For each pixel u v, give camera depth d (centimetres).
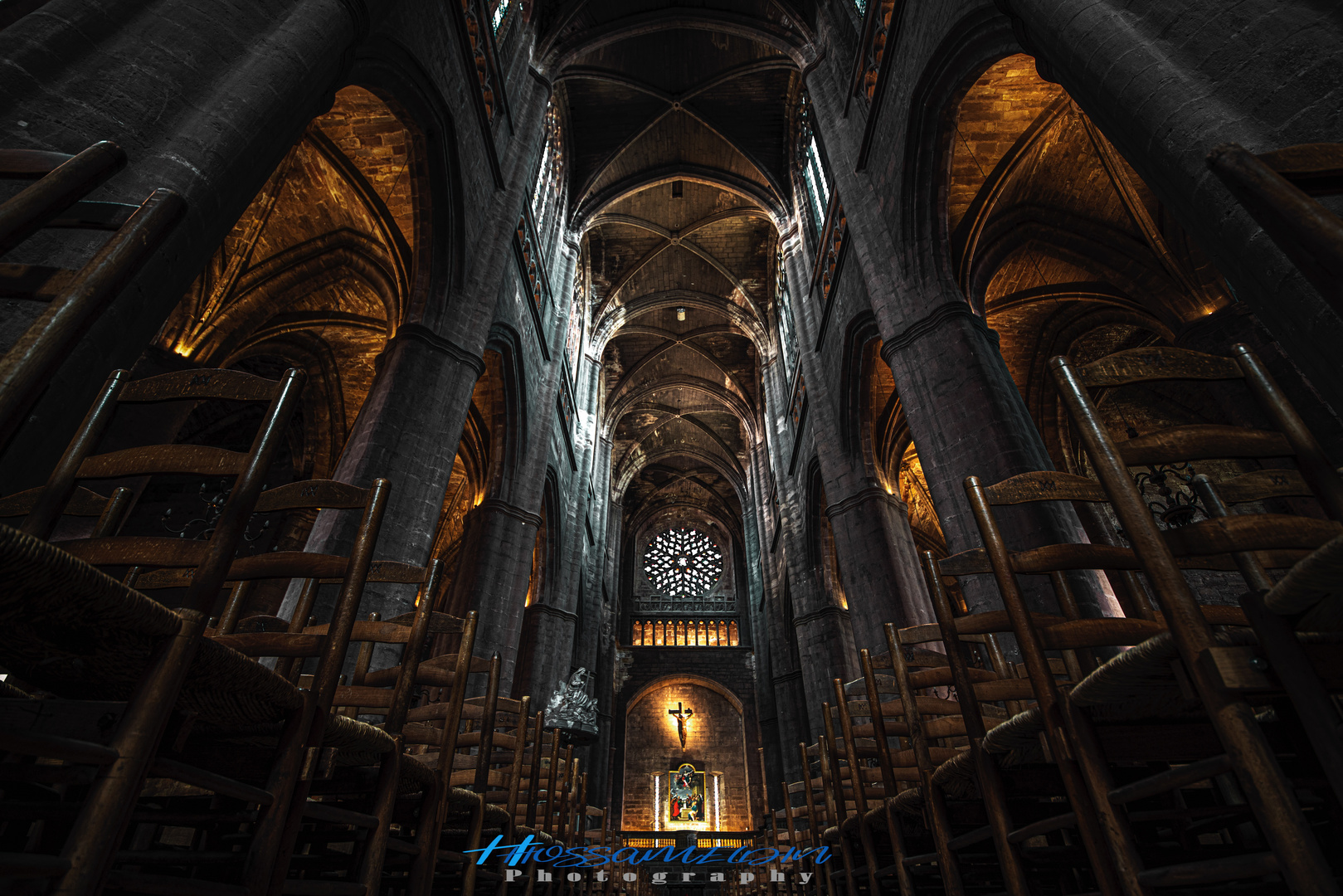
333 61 626
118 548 212
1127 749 229
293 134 575
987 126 1129
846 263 1377
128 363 398
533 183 1653
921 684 410
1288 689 146
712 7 1697
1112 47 507
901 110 1043
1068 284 1430
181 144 453
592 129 2112
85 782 145
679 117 2091
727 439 3244
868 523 1338
